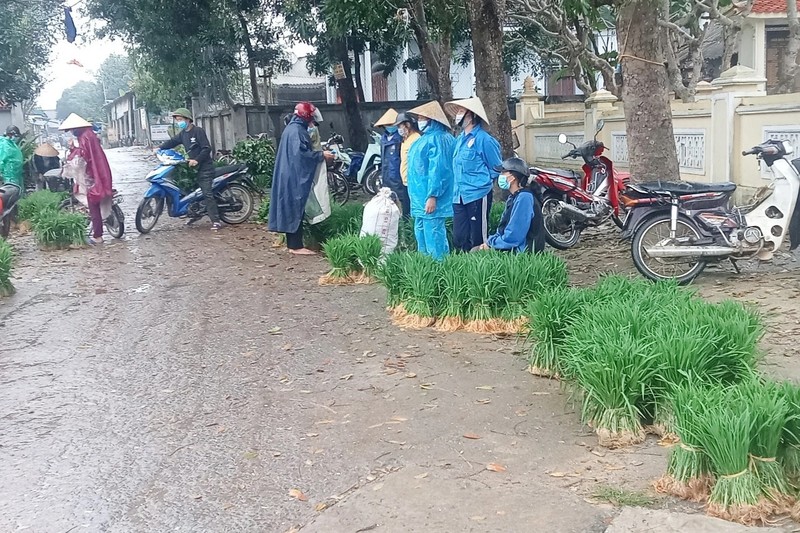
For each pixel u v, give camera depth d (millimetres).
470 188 7332
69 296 8109
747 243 6941
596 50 18219
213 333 6512
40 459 4168
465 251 7410
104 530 3404
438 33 14141
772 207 6953
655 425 4039
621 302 4801
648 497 3371
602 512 3275
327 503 3521
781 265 7762
